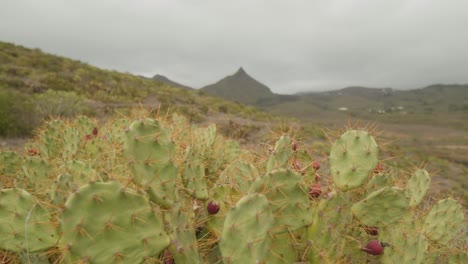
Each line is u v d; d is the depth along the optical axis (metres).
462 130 122.69
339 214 1.80
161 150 1.81
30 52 29.84
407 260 1.93
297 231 1.87
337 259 1.77
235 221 1.50
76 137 3.44
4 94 11.55
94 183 1.43
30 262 1.73
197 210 2.11
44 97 14.35
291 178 1.72
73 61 30.94
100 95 21.00
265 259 1.69
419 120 156.88
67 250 1.38
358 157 1.92
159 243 1.51
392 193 1.82
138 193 1.55
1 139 9.48
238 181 2.20
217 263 1.84
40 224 1.66
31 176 2.70
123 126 3.43
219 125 16.61
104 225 1.41
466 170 20.00
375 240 1.86
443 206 2.46
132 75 33.41
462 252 2.40
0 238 1.62
